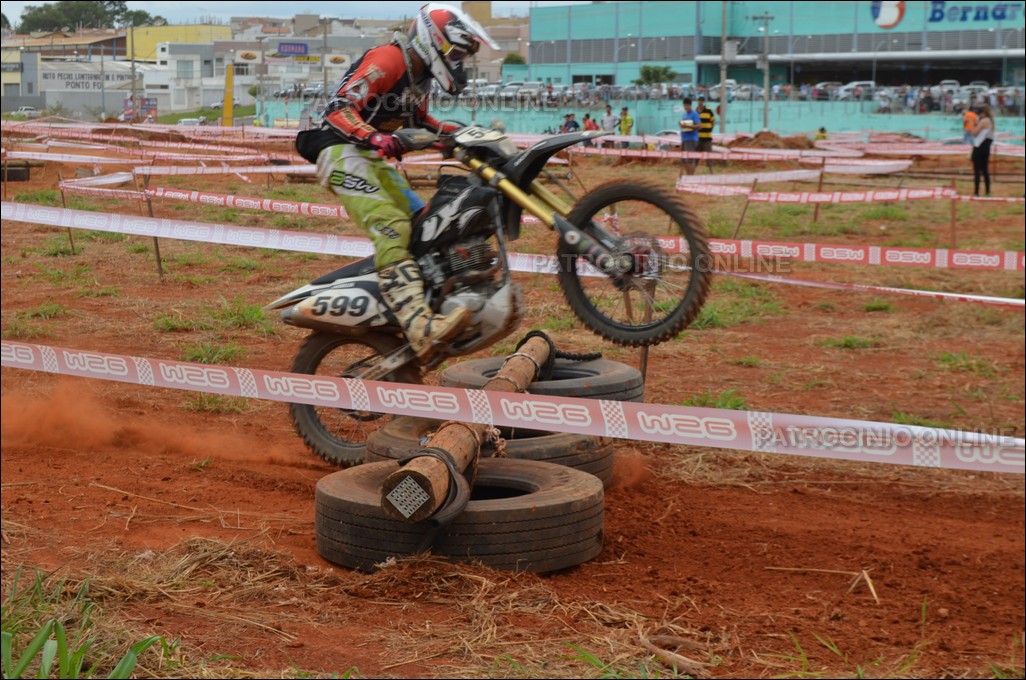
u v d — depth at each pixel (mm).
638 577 4410
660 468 6098
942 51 64875
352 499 4379
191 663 3410
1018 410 7277
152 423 6793
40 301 10438
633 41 75000
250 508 5250
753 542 4914
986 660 3656
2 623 3570
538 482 4801
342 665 3469
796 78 72062
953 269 13484
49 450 6180
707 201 20219
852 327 10109
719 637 3775
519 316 5180
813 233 16141
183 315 9562
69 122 29719
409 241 5277
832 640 3801
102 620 3697
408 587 4109
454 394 4285
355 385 4453
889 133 41062
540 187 5035
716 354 8844
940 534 5113
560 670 3416
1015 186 24641
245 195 16812
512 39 97750
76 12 113000
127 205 16594
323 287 5598
